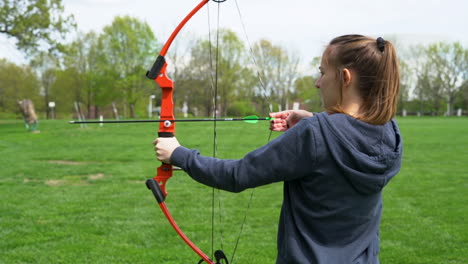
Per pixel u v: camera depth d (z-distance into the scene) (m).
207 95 31.86
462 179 6.80
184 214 4.72
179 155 1.23
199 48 31.67
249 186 1.15
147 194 5.75
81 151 10.64
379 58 1.16
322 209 1.15
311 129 1.11
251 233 4.05
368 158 1.11
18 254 3.48
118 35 38.91
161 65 1.58
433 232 4.06
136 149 11.03
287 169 1.12
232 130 11.97
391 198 5.49
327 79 1.23
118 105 46.38
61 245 3.72
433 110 55.31
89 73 39.84
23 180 6.75
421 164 8.48
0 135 15.77
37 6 22.52
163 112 1.58
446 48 48.31
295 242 1.17
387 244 3.75
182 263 3.34
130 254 3.51
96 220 4.48
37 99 44.91
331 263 1.13
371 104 1.15
